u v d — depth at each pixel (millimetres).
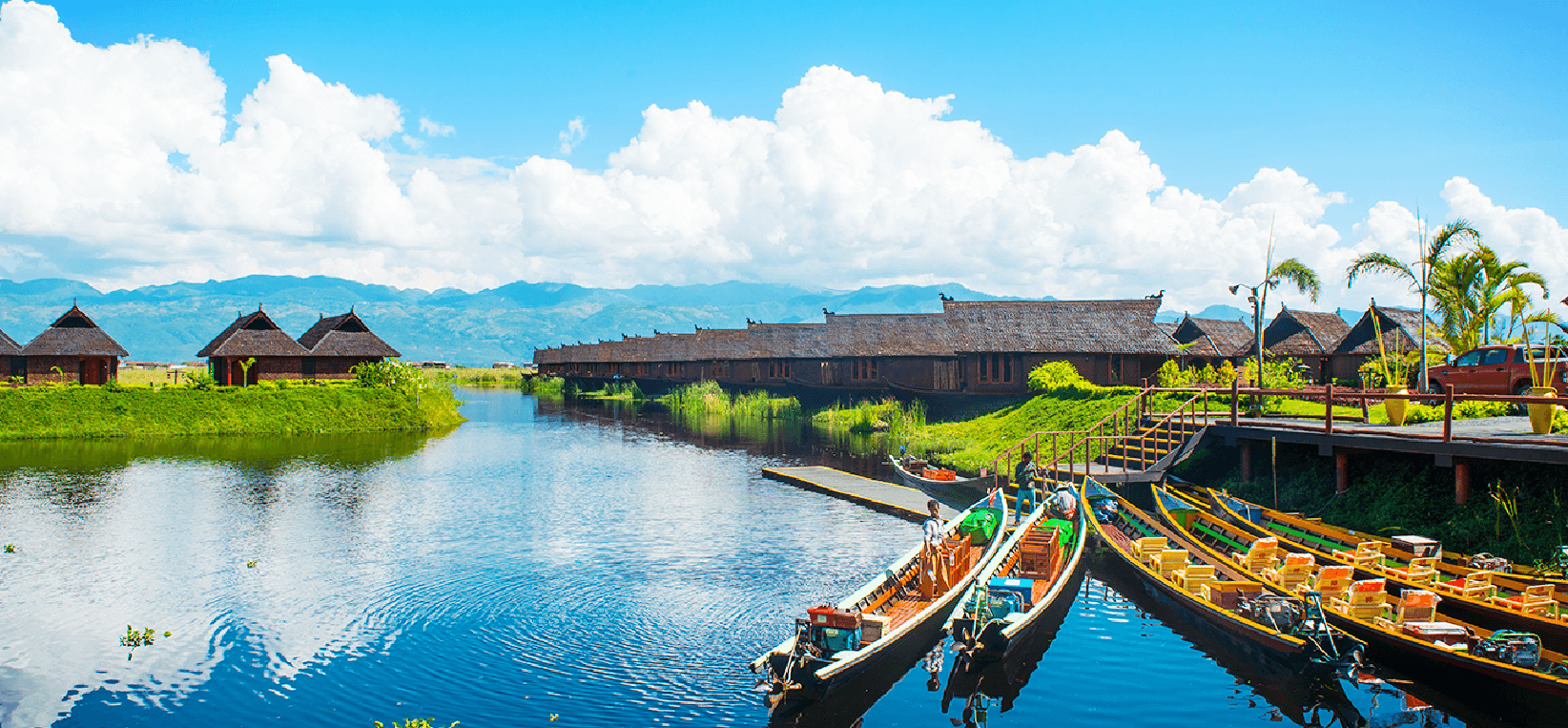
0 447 46969
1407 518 20672
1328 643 14391
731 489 35531
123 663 16109
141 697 14617
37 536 26141
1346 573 16578
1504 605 15148
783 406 73438
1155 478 27266
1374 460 23391
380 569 22703
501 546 25266
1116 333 56188
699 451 48000
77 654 16578
